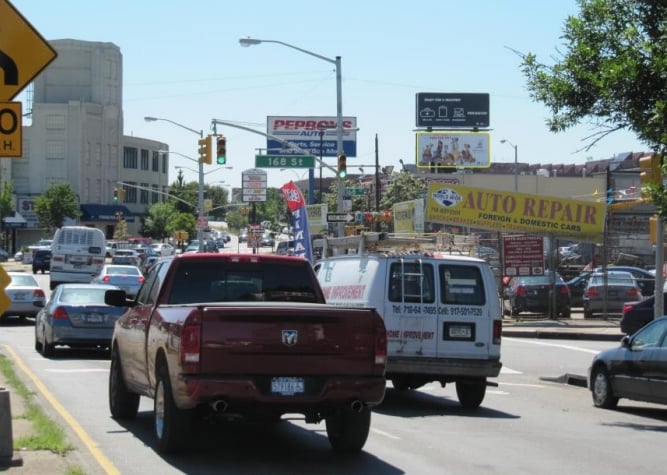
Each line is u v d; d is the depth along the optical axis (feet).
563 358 78.64
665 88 47.73
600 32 50.55
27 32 29.30
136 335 37.52
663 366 46.60
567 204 110.32
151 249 273.54
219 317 30.40
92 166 331.57
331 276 54.70
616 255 156.66
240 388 30.27
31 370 61.16
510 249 110.01
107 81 339.16
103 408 44.80
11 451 29.35
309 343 31.04
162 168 409.08
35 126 323.16
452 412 48.78
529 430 42.63
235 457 33.22
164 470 30.48
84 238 164.96
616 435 41.78
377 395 31.65
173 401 31.99
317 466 31.99
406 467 32.27
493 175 259.60
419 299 49.08
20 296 101.65
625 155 331.98
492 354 49.52
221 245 335.88
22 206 319.47
